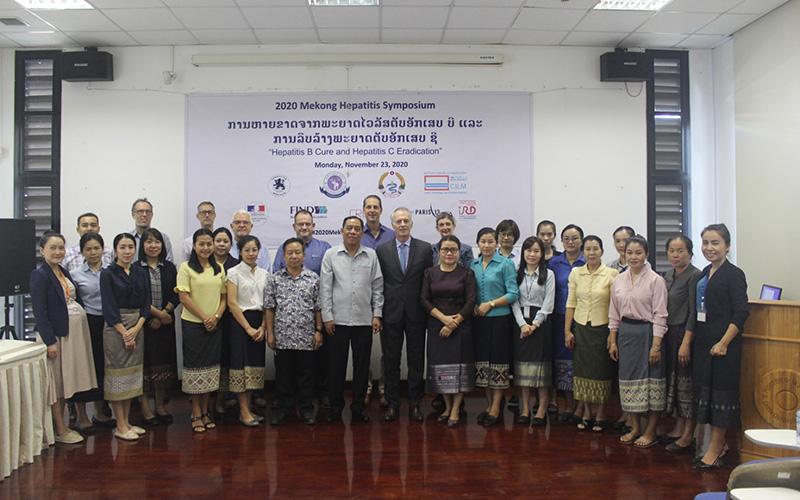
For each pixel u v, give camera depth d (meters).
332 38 4.67
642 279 3.16
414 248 3.63
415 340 3.63
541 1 3.97
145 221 4.06
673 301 3.10
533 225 4.87
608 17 4.26
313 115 4.80
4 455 2.69
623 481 2.67
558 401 4.23
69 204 4.75
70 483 2.66
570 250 3.69
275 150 4.80
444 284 3.51
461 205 4.84
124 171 4.75
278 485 2.63
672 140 5.02
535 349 3.52
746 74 4.43
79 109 4.75
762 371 2.88
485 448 3.12
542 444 3.19
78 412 3.50
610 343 3.30
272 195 4.80
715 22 4.36
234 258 3.91
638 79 4.79
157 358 3.62
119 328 3.24
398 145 4.82
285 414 3.58
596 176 4.91
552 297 3.51
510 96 4.86
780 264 4.08
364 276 3.58
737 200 4.51
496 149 4.86
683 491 2.56
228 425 3.58
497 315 3.54
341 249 3.59
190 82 4.77
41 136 4.81
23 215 4.81
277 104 4.79
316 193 4.81
